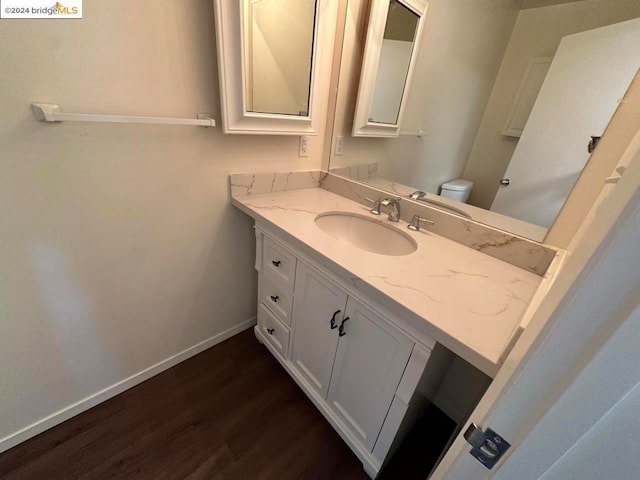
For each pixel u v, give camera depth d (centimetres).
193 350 145
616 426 22
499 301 71
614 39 66
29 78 69
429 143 109
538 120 82
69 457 101
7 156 72
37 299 90
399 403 83
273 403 126
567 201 80
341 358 100
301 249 97
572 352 22
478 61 91
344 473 104
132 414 117
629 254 18
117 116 79
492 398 32
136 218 101
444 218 107
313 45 114
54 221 85
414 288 74
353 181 139
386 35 114
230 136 112
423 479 103
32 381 99
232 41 91
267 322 143
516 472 29
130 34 79
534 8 77
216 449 108
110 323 110
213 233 125
